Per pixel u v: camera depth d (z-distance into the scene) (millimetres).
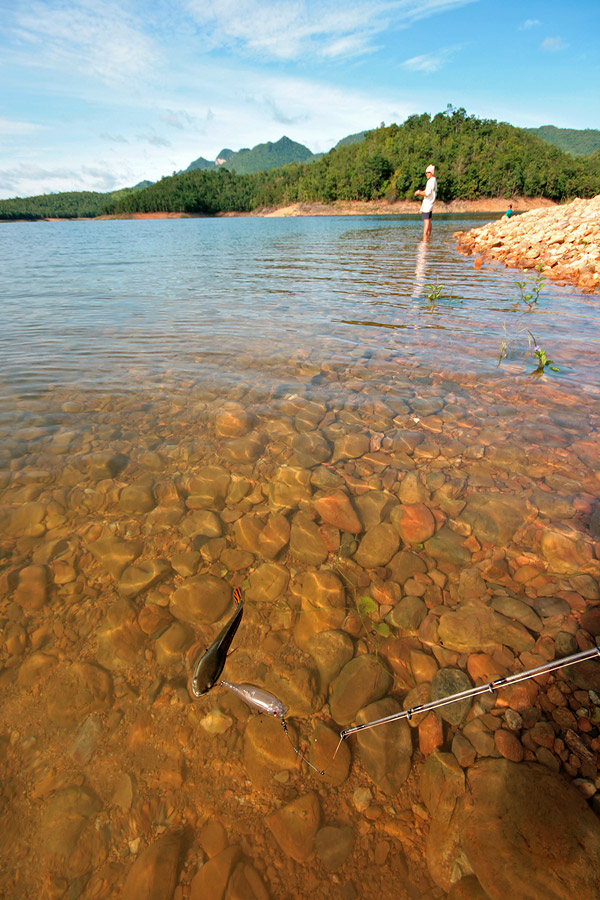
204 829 1849
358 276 12992
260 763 2053
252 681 2377
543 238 15297
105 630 2609
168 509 3537
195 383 5637
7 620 2654
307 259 17203
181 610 2734
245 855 1771
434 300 9570
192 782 1997
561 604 2691
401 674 2441
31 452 4191
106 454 4176
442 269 13938
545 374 5801
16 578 2914
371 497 3646
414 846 1787
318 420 4762
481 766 1976
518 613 2656
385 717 2207
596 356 6340
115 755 2080
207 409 4992
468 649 2494
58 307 9523
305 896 1666
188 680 2389
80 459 4102
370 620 2699
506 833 1729
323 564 3074
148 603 2779
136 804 1919
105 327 7910
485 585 2875
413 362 6246
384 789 1977
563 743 2021
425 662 2459
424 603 2789
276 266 15523
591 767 1932
